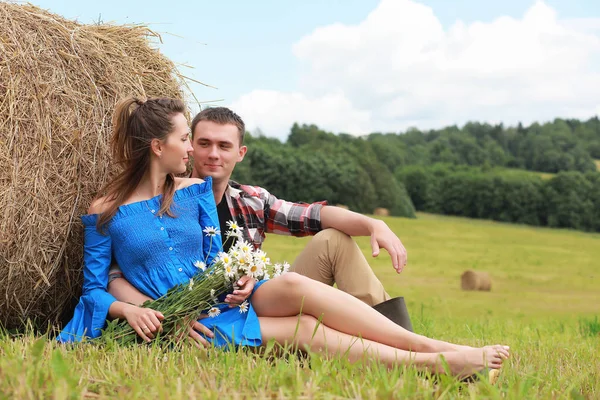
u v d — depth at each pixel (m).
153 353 2.89
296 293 3.29
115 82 3.97
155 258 3.52
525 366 3.56
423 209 79.94
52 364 2.33
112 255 3.63
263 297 3.39
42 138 3.59
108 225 3.53
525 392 2.60
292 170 65.00
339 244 3.89
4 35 3.61
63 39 3.82
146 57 4.29
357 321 3.22
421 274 31.69
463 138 97.75
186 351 3.02
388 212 69.88
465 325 6.73
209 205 3.72
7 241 3.51
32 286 3.69
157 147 3.55
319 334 3.20
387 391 2.26
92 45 3.93
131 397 2.19
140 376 2.55
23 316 3.80
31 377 2.21
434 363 3.02
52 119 3.63
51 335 3.90
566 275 34.38
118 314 3.35
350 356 3.11
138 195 3.62
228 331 3.32
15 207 3.51
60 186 3.67
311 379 2.42
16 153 3.51
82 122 3.76
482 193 76.94
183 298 3.35
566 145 95.44
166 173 3.63
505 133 102.75
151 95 4.26
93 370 2.60
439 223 62.53
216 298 3.43
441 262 37.50
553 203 74.06
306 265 3.94
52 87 3.66
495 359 3.04
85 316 3.47
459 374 2.90
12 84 3.53
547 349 4.69
